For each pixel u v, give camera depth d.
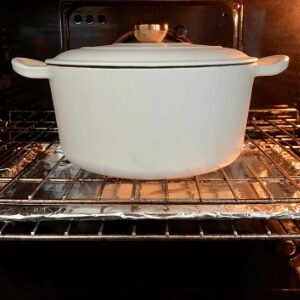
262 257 0.53
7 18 0.72
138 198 0.49
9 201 0.45
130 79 0.42
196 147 0.46
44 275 0.50
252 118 0.79
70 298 0.48
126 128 0.44
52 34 0.74
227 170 0.61
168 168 0.46
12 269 0.51
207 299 0.48
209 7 0.73
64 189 0.55
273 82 0.77
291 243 0.55
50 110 0.78
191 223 0.54
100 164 0.48
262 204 0.46
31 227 0.54
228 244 0.55
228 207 0.46
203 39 0.74
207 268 0.51
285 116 0.78
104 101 0.43
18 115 0.78
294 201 0.44
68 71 0.44
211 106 0.44
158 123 0.44
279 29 0.74
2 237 0.42
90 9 0.73
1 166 0.63
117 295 0.48
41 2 0.72
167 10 0.73
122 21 0.73
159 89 0.42
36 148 0.72
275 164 0.58
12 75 0.75
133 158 0.46
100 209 0.45
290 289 0.48
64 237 0.42
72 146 0.49
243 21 0.73
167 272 0.51
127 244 0.55
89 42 0.74
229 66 0.43
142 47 0.46
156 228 0.54
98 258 0.53
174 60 0.42
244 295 0.48
